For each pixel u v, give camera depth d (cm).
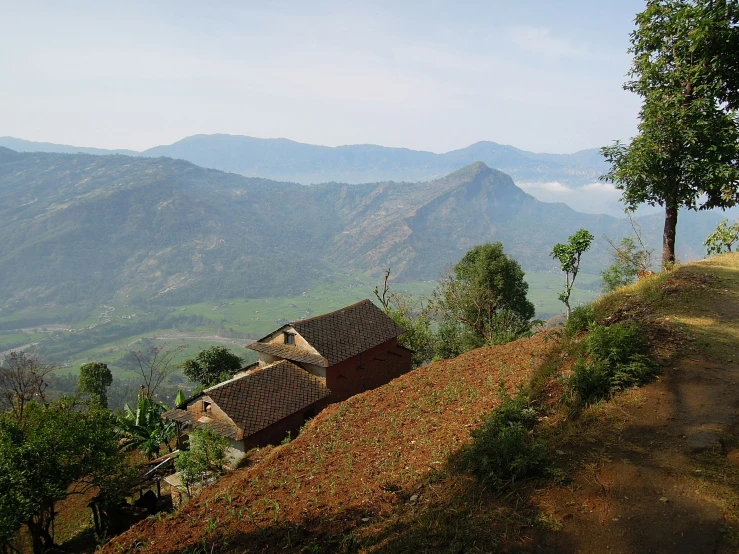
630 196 1747
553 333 1606
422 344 3841
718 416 852
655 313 1323
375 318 2814
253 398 2198
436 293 4175
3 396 3419
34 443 1812
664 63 1602
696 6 1495
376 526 809
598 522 667
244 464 1644
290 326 2508
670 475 729
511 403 1020
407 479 959
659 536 624
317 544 798
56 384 9256
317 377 2414
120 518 2095
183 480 1631
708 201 1628
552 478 776
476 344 3500
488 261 3850
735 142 1480
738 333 1156
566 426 908
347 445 1225
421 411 1348
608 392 984
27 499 1728
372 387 2631
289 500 990
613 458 791
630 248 2405
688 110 1513
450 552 662
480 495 789
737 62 1486
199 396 2186
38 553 2028
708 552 584
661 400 930
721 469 722
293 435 2198
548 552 632
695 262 1816
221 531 912
